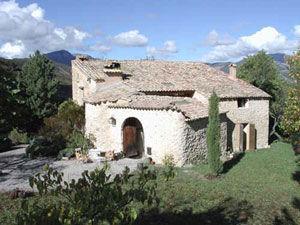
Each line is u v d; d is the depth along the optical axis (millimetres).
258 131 35750
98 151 27000
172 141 25422
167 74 34969
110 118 28500
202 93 31703
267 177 23906
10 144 32312
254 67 44688
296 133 21312
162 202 17688
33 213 6461
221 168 23219
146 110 26547
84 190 7379
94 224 6961
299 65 18672
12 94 16734
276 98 41812
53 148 27641
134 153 28234
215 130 23141
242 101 34562
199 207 17562
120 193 7203
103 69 31859
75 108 32719
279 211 17797
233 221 16078
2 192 18219
